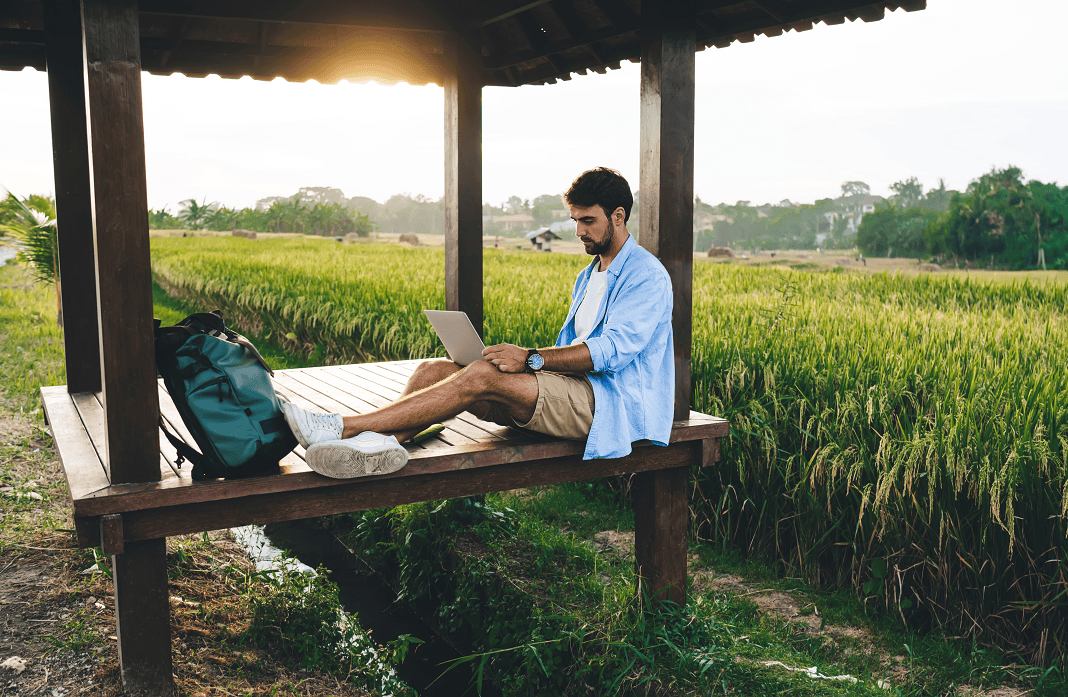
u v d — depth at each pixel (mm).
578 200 3137
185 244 33562
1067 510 3229
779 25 3617
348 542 5301
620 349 2975
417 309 9102
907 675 3334
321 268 16656
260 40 4797
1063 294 9195
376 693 3316
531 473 3199
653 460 3436
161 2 3547
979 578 3555
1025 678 3299
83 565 3811
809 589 4211
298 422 2633
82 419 3727
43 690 2762
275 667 3254
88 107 2412
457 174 4707
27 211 9984
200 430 2559
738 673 3131
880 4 3225
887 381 4512
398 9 4266
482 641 3879
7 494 4746
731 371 4957
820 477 4105
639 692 3156
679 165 3350
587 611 3615
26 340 10656
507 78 5363
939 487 3695
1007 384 4199
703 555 4660
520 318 7504
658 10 3230
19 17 4469
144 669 2664
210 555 4125
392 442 2719
